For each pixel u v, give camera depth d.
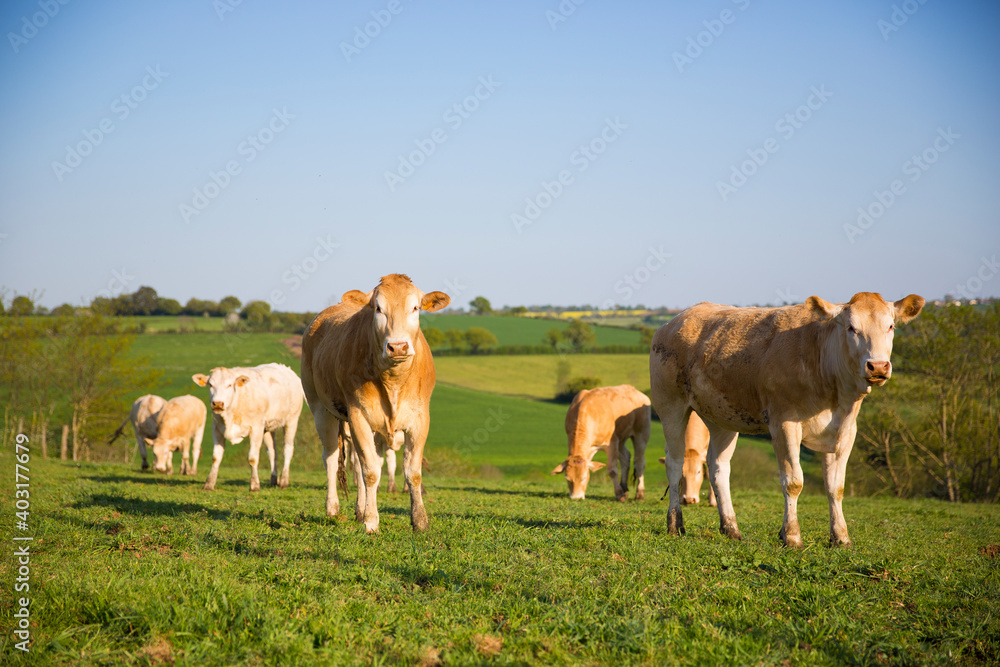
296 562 6.09
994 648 4.43
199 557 6.27
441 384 65.50
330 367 8.38
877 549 7.48
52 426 35.84
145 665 4.03
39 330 33.31
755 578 5.94
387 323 7.17
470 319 88.25
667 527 8.56
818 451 7.60
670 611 4.99
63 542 6.77
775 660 4.18
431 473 32.53
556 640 4.37
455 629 4.55
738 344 7.99
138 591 4.92
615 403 14.14
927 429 31.39
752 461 33.03
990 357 28.81
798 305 8.00
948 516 12.47
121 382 35.03
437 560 6.32
